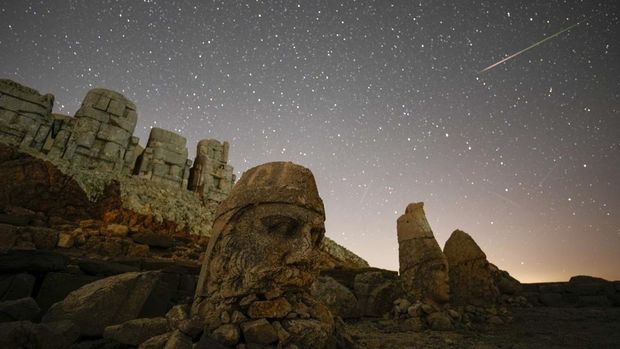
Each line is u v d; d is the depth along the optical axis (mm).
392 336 4695
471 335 4801
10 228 5645
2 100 12172
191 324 2812
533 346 4078
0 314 2814
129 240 7145
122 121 14727
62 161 10938
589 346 4035
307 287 3365
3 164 8648
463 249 7578
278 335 2756
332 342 3125
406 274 6637
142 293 3465
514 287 8000
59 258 3902
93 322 3070
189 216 11578
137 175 14828
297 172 3566
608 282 8000
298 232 3258
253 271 2902
